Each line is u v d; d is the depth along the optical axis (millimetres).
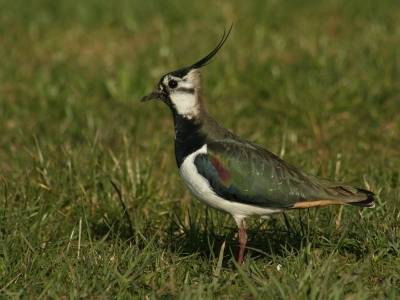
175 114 10469
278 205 9859
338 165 13055
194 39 20938
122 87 17562
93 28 22531
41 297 8758
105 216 12016
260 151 10070
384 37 19578
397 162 13609
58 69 19062
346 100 16469
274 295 8539
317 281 8648
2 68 19156
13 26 22531
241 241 10062
